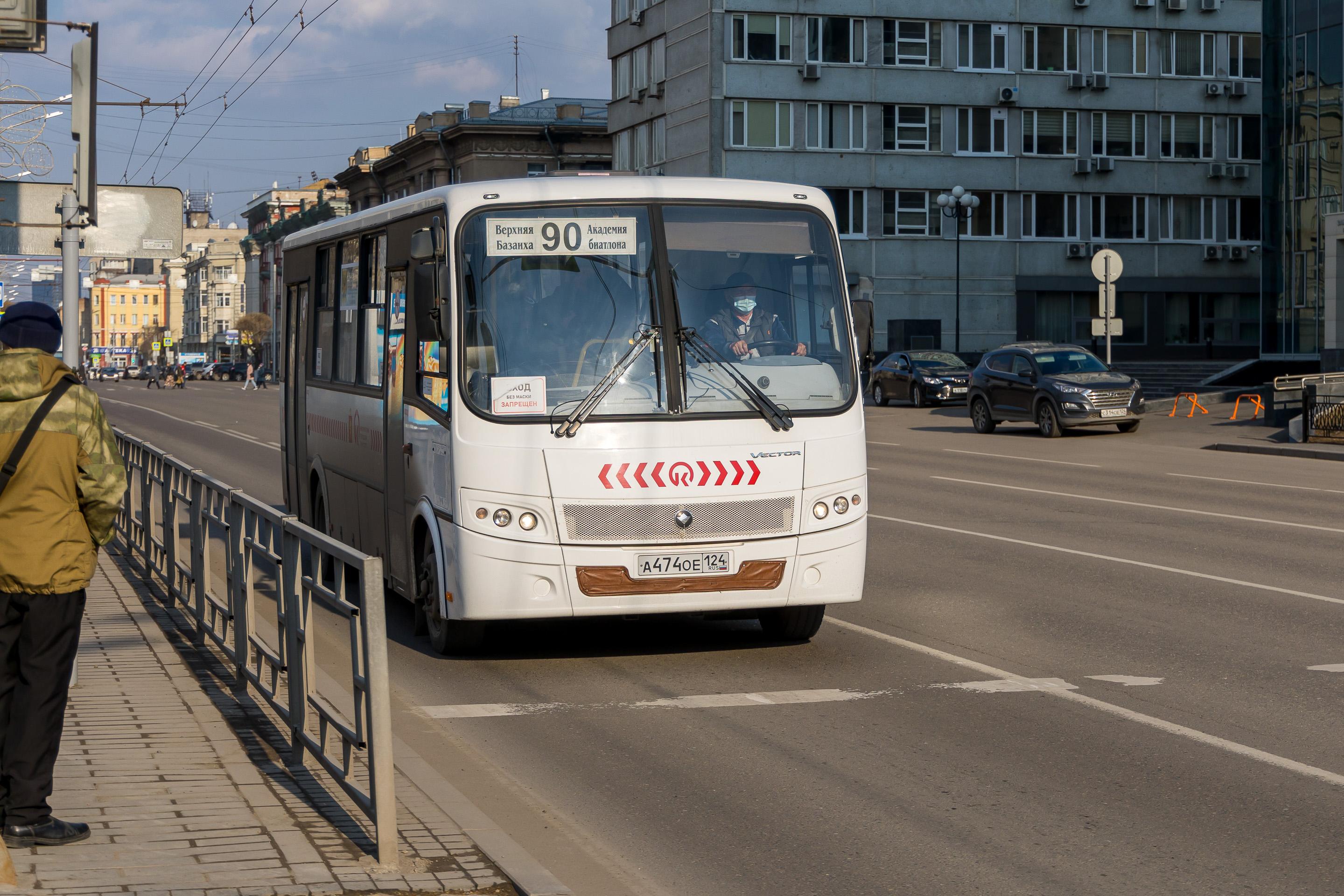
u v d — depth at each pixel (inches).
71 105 370.9
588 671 353.1
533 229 356.2
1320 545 571.8
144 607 414.9
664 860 216.8
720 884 206.2
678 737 288.7
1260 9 2620.6
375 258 432.8
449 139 3243.1
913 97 2466.8
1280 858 214.1
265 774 245.0
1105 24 2549.2
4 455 204.2
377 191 3720.5
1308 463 981.2
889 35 2450.8
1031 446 1146.7
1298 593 455.8
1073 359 1277.1
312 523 526.6
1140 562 525.0
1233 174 2618.1
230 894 183.6
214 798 227.5
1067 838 224.2
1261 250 1881.2
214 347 6240.2
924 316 2502.5
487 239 354.0
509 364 347.6
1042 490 799.7
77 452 206.7
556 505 342.3
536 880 193.6
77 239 382.0
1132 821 231.9
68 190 408.2
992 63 2503.7
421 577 386.3
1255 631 393.4
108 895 181.5
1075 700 315.3
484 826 222.7
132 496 511.2
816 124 2428.6
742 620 418.3
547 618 344.8
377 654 202.8
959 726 294.2
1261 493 777.6
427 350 371.2
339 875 194.1
